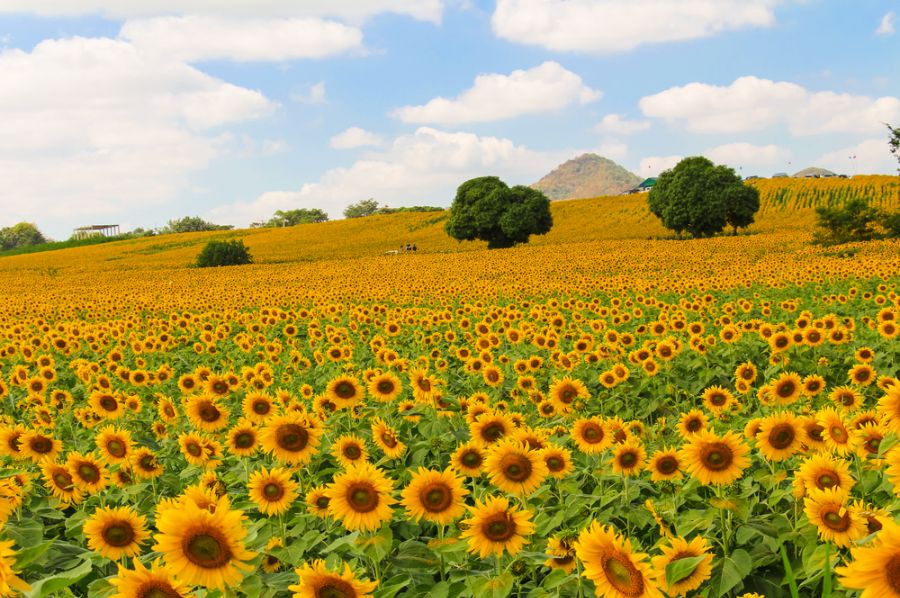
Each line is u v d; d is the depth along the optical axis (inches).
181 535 129.0
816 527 188.5
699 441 201.6
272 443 233.3
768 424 221.1
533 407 409.4
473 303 1146.7
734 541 204.7
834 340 530.9
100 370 581.3
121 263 4212.6
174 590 127.2
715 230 3818.9
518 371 465.4
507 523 165.9
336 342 668.1
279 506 204.7
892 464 152.3
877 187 5027.1
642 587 129.9
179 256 4564.5
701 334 558.9
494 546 165.6
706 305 806.5
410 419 319.3
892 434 207.3
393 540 218.4
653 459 225.9
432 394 320.8
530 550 194.1
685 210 3774.6
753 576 194.1
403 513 216.5
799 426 220.2
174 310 1374.3
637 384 477.7
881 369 501.0
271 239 5369.1
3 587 110.8
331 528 209.5
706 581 184.9
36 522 230.4
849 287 1048.8
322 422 294.5
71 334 793.6
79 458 253.4
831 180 5433.1
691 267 1889.8
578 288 1217.4
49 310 1391.5
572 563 175.9
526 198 3971.5
